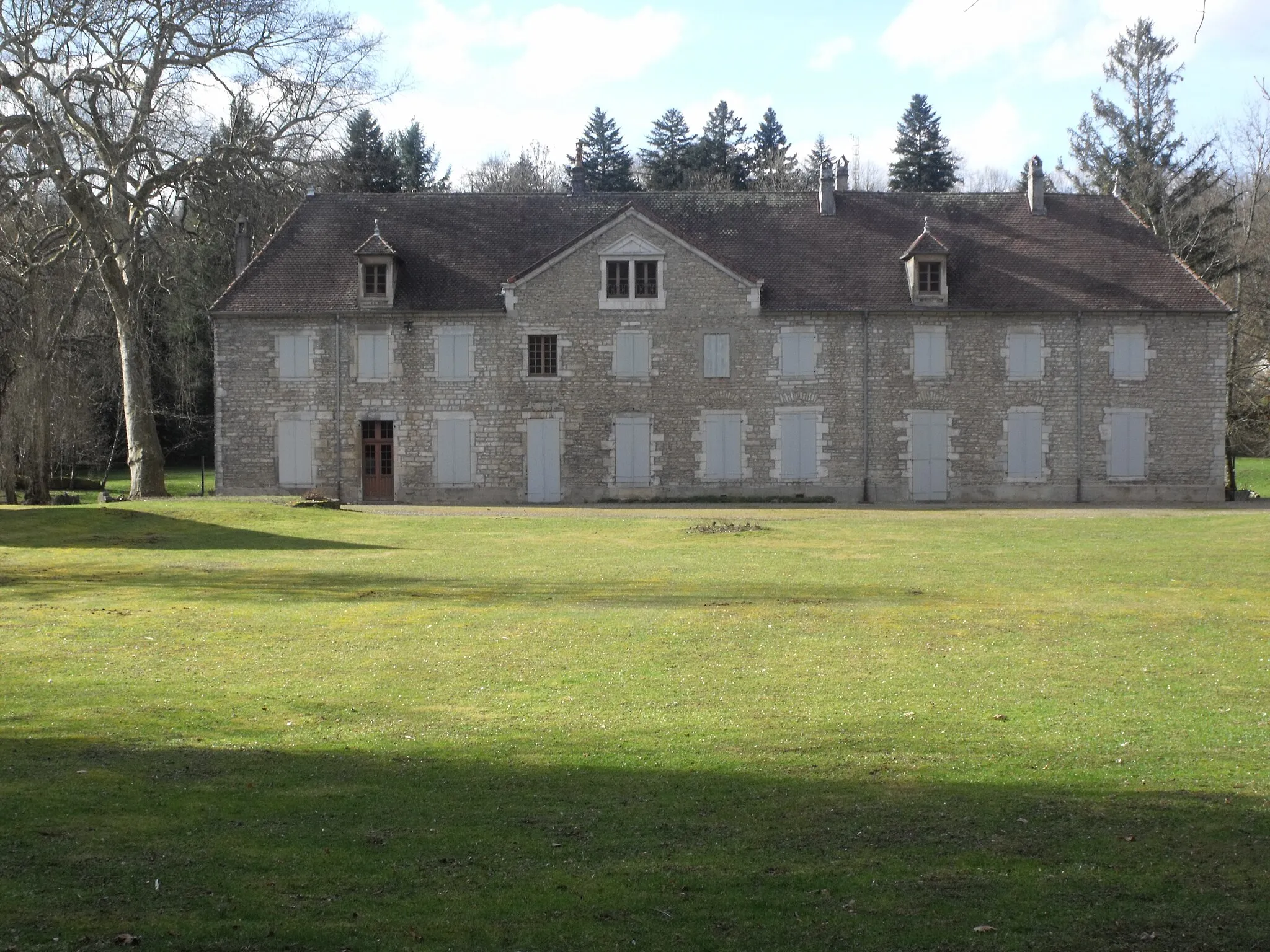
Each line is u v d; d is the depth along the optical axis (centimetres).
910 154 7256
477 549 2331
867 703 1045
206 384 5378
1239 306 4734
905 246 3972
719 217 4075
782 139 7894
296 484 3816
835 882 625
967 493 3834
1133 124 5378
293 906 588
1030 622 1450
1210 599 1634
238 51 3334
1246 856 661
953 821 721
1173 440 3847
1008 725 969
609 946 548
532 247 3969
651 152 7712
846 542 2444
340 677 1146
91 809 727
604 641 1323
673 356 3803
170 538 2505
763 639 1340
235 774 817
